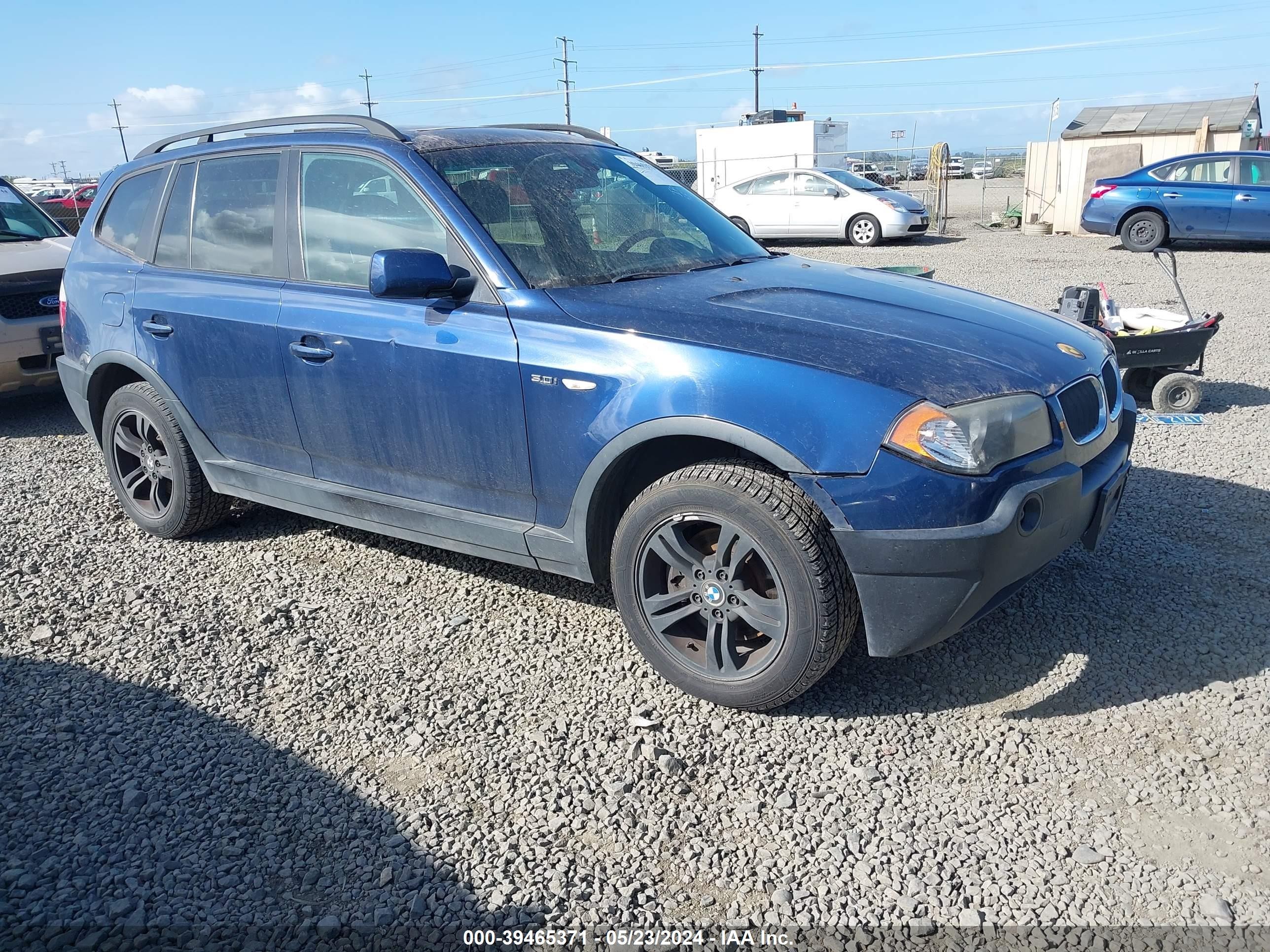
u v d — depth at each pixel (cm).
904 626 289
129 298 454
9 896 249
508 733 313
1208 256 1530
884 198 1872
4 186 803
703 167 2681
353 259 381
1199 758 288
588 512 328
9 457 636
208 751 308
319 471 407
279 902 245
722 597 309
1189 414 645
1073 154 1934
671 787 284
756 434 288
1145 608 378
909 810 271
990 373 297
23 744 314
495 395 336
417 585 423
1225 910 230
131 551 469
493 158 387
